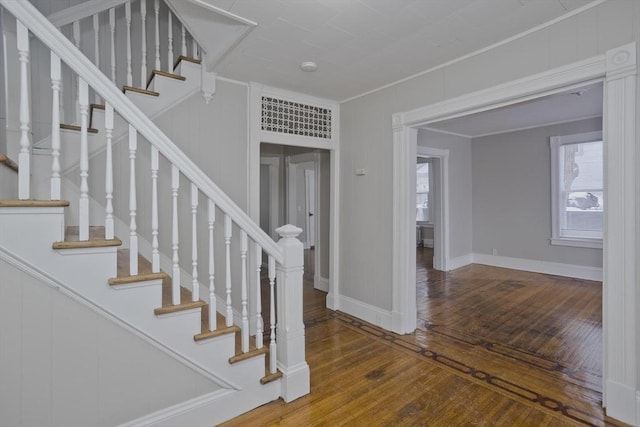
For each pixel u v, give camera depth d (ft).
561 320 11.39
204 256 9.75
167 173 9.05
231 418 6.47
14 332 4.65
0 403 4.62
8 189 5.32
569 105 14.28
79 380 5.11
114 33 8.45
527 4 6.51
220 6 6.60
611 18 6.24
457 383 7.61
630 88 6.01
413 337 10.21
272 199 20.27
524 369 8.20
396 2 6.44
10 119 6.81
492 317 11.77
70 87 8.82
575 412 6.50
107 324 5.30
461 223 20.51
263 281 16.97
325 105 12.35
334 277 12.94
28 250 4.68
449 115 9.19
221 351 6.37
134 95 8.51
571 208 17.56
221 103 10.06
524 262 19.07
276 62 9.10
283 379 7.00
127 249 8.38
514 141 19.26
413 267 10.67
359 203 11.99
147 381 5.67
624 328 6.14
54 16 7.69
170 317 5.82
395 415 6.51
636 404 6.01
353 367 8.39
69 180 7.72
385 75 10.05
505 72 7.91
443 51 8.49
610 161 6.27
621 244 6.16
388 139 10.85
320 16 6.92
